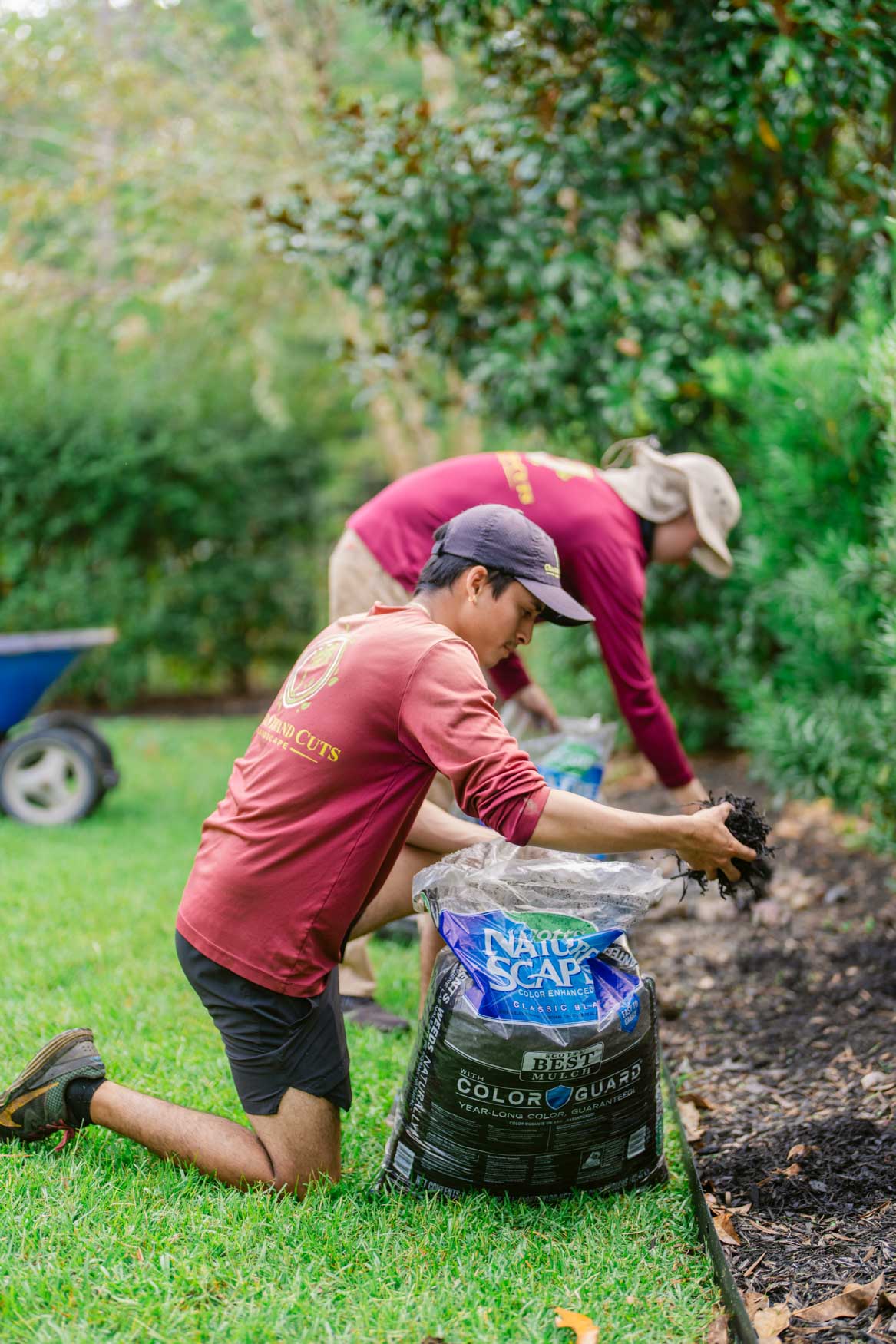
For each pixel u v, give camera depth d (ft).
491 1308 7.02
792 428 16.72
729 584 21.54
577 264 19.01
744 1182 8.61
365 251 20.07
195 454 37.47
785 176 19.22
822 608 16.34
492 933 8.10
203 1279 7.14
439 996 8.08
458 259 20.26
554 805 7.38
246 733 32.37
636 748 24.79
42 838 20.12
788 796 19.79
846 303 19.53
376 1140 9.32
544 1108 7.93
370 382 22.72
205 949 8.10
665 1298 7.24
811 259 20.31
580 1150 8.17
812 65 15.33
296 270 31.27
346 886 7.97
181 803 23.71
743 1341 6.57
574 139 19.10
